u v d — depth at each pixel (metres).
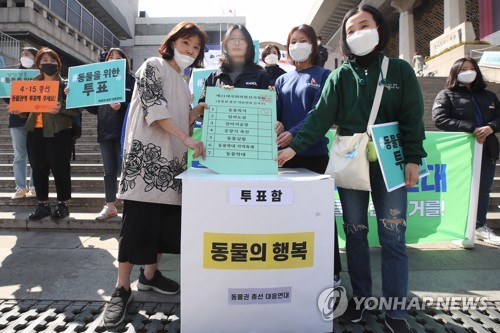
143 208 2.07
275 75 3.18
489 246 3.36
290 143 2.03
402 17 16.80
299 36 2.47
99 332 1.92
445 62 12.26
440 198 3.31
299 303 1.80
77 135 3.72
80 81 3.33
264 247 1.75
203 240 1.73
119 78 3.25
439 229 3.31
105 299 2.25
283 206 1.75
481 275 2.70
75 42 17.73
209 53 5.60
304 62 2.55
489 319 2.09
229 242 1.73
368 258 2.12
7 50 12.44
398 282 1.91
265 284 1.77
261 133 2.01
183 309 1.75
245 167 1.94
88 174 5.06
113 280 2.52
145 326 1.97
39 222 3.62
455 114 3.34
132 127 2.12
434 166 3.29
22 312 2.10
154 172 2.04
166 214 2.18
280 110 2.53
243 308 1.77
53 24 15.84
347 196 2.12
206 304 1.75
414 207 3.29
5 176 5.05
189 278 1.74
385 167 1.86
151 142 2.06
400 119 1.98
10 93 3.50
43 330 1.92
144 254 2.07
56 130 3.42
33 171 3.56
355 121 2.00
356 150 1.96
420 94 1.93
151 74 2.05
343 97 2.04
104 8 21.89
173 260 3.00
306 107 2.38
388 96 1.94
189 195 1.72
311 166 2.46
